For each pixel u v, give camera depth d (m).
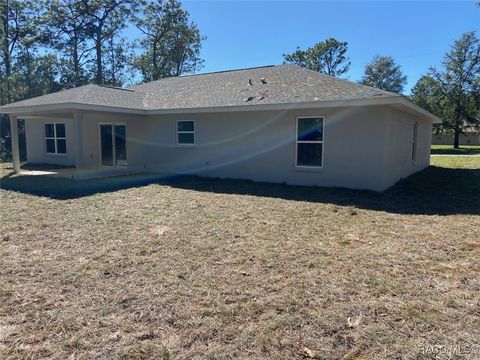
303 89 10.12
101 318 2.79
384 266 3.85
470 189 9.11
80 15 30.12
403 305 2.97
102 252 4.33
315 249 4.42
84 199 7.73
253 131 10.51
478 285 3.36
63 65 30.36
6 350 2.37
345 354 2.33
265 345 2.43
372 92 8.61
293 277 3.56
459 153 27.69
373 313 2.84
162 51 35.53
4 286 3.37
